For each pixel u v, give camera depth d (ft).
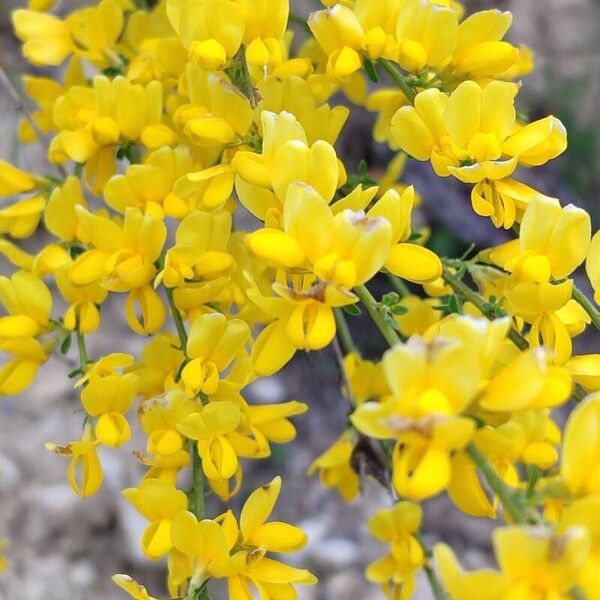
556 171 1.37
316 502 1.25
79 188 0.64
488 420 0.47
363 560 1.20
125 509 1.19
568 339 0.55
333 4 0.62
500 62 0.60
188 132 0.60
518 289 0.55
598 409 0.45
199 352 0.57
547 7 1.53
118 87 0.64
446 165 0.56
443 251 1.26
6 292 0.64
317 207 0.49
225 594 1.13
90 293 0.63
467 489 0.50
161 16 0.72
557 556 0.42
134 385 0.59
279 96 0.60
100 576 1.17
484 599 0.43
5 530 1.18
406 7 0.58
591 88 1.44
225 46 0.60
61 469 1.23
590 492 0.45
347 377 0.70
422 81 0.61
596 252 0.54
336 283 0.49
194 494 0.58
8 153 1.17
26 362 0.65
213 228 0.59
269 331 0.52
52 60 0.72
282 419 0.60
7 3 1.28
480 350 0.46
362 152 1.31
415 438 0.45
